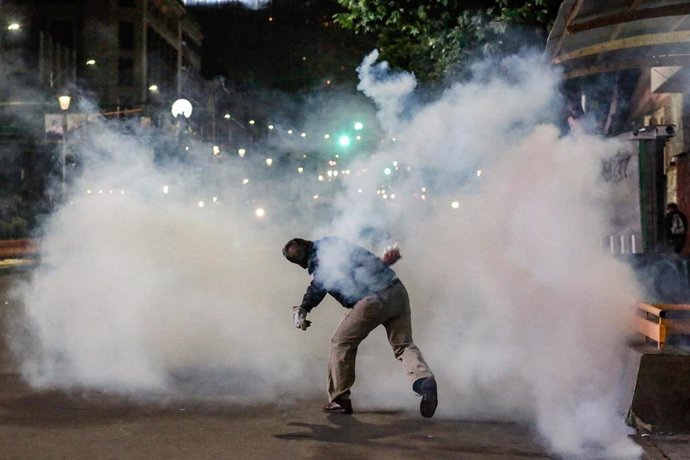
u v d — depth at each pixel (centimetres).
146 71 10662
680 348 798
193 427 739
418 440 707
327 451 669
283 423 757
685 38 1018
